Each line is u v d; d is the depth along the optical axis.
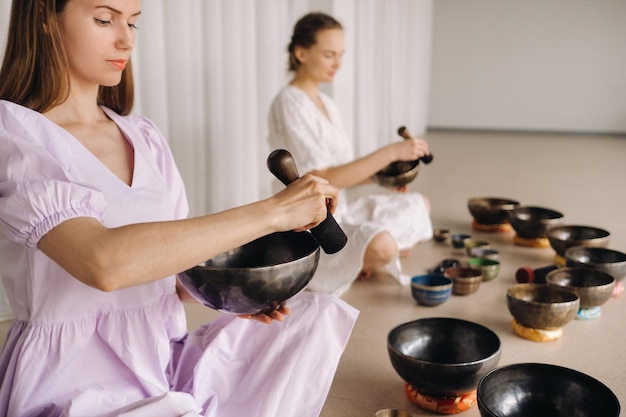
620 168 6.02
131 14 1.35
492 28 9.06
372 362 2.18
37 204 1.11
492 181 5.36
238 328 1.55
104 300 1.34
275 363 1.50
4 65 1.36
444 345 2.03
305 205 1.23
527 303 2.29
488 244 3.32
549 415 1.65
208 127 3.57
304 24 2.92
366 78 5.93
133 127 1.54
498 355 1.82
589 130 9.01
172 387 1.51
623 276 2.68
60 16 1.31
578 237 3.15
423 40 8.46
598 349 2.26
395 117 7.13
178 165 3.40
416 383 1.82
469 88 9.30
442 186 5.16
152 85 3.13
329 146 2.93
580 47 8.82
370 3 5.85
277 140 2.92
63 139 1.31
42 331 1.31
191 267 1.19
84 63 1.35
